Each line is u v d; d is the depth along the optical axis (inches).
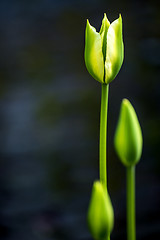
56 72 101.2
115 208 62.7
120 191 67.4
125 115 25.0
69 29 116.4
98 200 23.3
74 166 73.6
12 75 104.0
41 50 111.4
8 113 89.0
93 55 23.9
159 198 62.2
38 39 115.8
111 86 88.1
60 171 72.5
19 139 81.7
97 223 23.5
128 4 108.8
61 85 95.4
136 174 67.4
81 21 116.3
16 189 68.4
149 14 102.5
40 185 69.6
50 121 85.4
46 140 80.6
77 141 79.6
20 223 61.4
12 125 85.5
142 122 77.4
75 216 62.3
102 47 23.9
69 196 66.9
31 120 86.2
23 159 76.0
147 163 69.3
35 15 125.4
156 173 67.2
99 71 24.0
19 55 110.3
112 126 79.7
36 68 104.4
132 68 90.5
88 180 70.2
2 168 74.5
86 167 73.4
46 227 60.4
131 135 25.0
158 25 98.7
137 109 80.7
